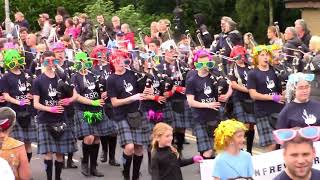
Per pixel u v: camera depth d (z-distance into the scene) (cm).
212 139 950
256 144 1191
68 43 1441
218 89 970
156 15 3169
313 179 445
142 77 966
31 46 1378
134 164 970
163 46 1224
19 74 1005
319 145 695
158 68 1106
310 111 745
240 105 1070
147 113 1052
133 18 2477
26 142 1006
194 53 1080
